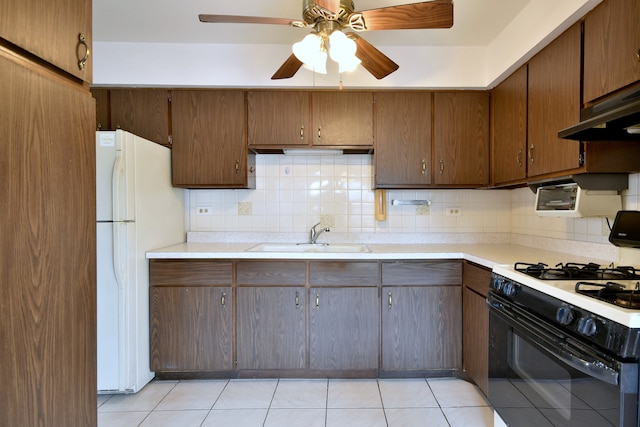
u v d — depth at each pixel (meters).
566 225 2.05
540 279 1.28
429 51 2.30
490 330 1.59
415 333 2.12
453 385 2.09
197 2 1.82
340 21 1.47
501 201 2.67
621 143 1.49
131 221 1.94
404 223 2.68
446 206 2.68
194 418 1.78
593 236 1.84
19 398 0.75
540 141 1.79
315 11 1.41
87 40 0.96
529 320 1.25
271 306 2.12
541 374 1.22
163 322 2.12
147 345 2.10
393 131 2.37
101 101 2.35
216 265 2.12
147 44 2.27
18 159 0.74
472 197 2.67
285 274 2.12
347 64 1.60
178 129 2.37
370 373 2.18
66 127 0.88
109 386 1.90
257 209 2.70
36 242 0.79
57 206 0.85
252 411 1.83
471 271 2.01
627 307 0.90
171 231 2.44
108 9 1.87
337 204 2.68
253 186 2.60
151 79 2.27
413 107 2.37
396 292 2.12
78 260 0.92
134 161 1.96
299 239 2.67
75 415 0.91
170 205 2.41
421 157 2.38
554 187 1.79
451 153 2.37
